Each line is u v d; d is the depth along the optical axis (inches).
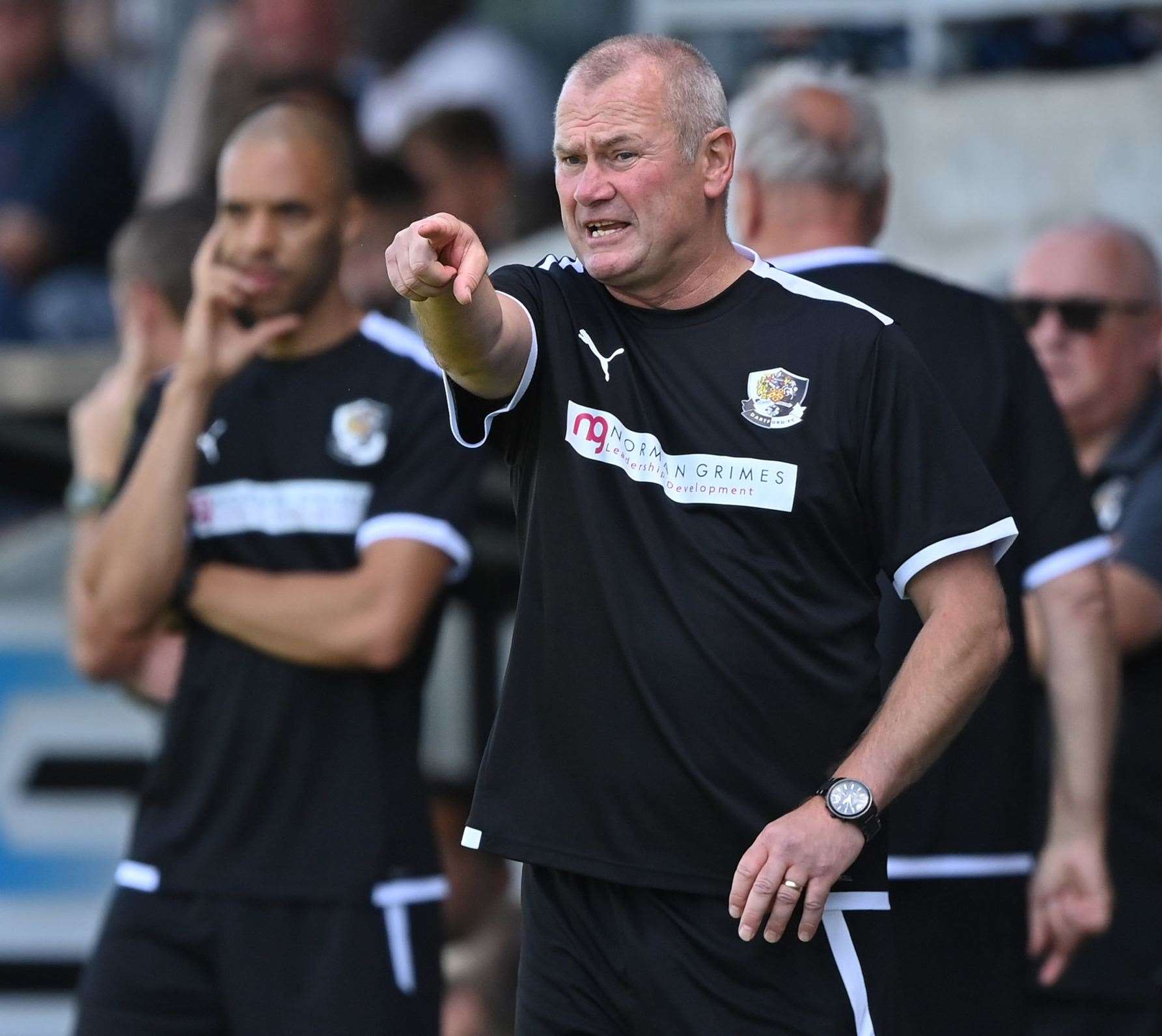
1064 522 499.5
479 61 980.6
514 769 381.7
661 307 377.1
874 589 384.2
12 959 748.6
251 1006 504.7
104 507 581.3
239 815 509.7
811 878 354.3
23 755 755.4
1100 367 624.7
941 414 374.3
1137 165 787.4
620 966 378.3
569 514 372.8
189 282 628.4
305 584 514.6
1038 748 609.9
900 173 811.4
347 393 526.9
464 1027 655.8
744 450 368.8
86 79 1023.0
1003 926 486.3
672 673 367.6
